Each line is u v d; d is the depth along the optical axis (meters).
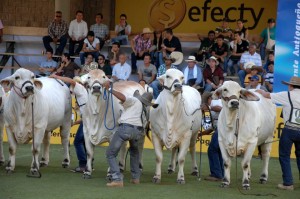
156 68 22.09
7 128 12.98
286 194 11.82
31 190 11.34
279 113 17.61
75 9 26.03
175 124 12.27
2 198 10.63
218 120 12.27
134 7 25.70
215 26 24.97
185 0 25.20
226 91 11.80
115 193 11.26
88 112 12.43
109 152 11.81
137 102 11.80
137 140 12.00
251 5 24.61
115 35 25.25
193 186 12.34
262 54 22.69
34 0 26.36
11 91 12.69
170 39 21.94
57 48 23.92
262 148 13.20
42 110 12.85
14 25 26.50
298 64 18.25
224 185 12.27
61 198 10.74
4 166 14.25
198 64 21.72
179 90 11.87
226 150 12.22
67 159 14.30
